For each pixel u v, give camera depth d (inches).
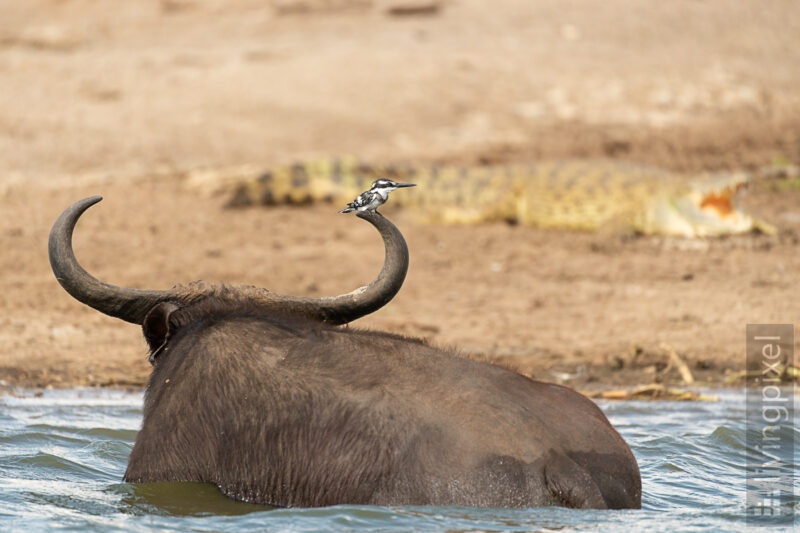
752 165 2817.4
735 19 4670.3
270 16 4790.8
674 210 2223.2
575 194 2315.5
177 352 709.3
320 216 2370.8
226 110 3341.5
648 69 3895.2
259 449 666.8
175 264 1920.5
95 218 2250.2
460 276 1939.0
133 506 692.7
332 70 3759.8
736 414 1162.0
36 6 5022.1
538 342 1562.5
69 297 1744.6
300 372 674.8
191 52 4119.1
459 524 602.2
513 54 4033.0
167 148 2938.0
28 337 1513.3
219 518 641.0
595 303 1770.4
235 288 748.0
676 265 2004.2
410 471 621.9
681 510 716.7
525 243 2199.8
